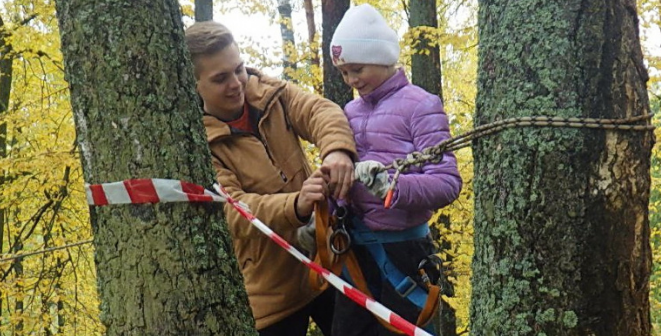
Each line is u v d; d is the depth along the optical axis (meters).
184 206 1.53
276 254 2.27
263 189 2.23
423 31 5.61
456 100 7.39
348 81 2.17
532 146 1.39
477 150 1.52
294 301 2.32
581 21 1.36
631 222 1.38
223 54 2.10
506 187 1.43
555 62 1.38
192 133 1.56
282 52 6.40
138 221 1.51
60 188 7.23
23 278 7.34
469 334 1.56
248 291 2.32
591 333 1.37
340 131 2.12
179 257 1.52
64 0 1.52
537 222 1.39
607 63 1.36
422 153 1.77
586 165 1.35
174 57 1.54
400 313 2.05
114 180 1.51
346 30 2.12
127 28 1.49
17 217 8.33
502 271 1.44
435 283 2.07
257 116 2.27
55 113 7.06
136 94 1.49
